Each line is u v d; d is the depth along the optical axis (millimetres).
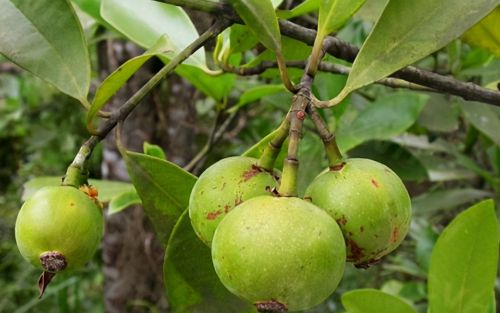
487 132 645
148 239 1159
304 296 314
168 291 431
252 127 1206
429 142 751
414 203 830
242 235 313
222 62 509
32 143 1626
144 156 423
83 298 1489
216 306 434
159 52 368
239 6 351
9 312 1543
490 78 706
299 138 340
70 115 1654
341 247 321
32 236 363
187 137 1122
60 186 375
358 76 360
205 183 357
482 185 927
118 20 511
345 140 649
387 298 471
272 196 331
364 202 342
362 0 363
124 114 381
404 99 654
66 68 403
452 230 456
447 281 462
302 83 357
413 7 365
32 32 404
